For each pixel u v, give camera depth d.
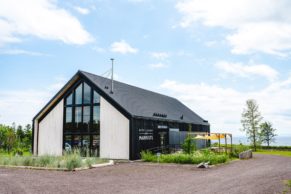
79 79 27.89
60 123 28.39
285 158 28.42
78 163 18.47
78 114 27.77
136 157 24.91
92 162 19.97
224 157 23.38
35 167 18.36
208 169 18.47
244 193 10.46
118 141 25.44
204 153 24.53
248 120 47.78
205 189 11.31
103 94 26.39
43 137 29.00
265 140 55.72
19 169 18.02
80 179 13.98
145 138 26.52
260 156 31.70
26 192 10.59
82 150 27.02
